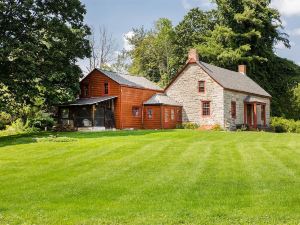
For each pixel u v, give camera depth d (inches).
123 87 1716.3
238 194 445.7
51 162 716.7
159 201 423.8
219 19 2600.9
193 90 1795.0
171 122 1786.4
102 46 2780.5
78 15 1529.3
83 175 580.1
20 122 1674.5
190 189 472.1
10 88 1354.6
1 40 1253.7
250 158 716.0
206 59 2539.4
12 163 716.7
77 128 1699.1
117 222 362.0
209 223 352.8
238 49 2375.7
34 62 1317.7
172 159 711.7
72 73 1540.4
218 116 1718.8
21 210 405.4
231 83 1839.3
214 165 640.4
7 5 1285.7
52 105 1723.7
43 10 1405.0
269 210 383.2
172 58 2815.0
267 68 2571.4
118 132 1390.3
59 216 382.6
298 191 454.6
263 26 2429.9
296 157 727.1
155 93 1870.1
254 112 1865.2
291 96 2517.2
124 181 527.5
